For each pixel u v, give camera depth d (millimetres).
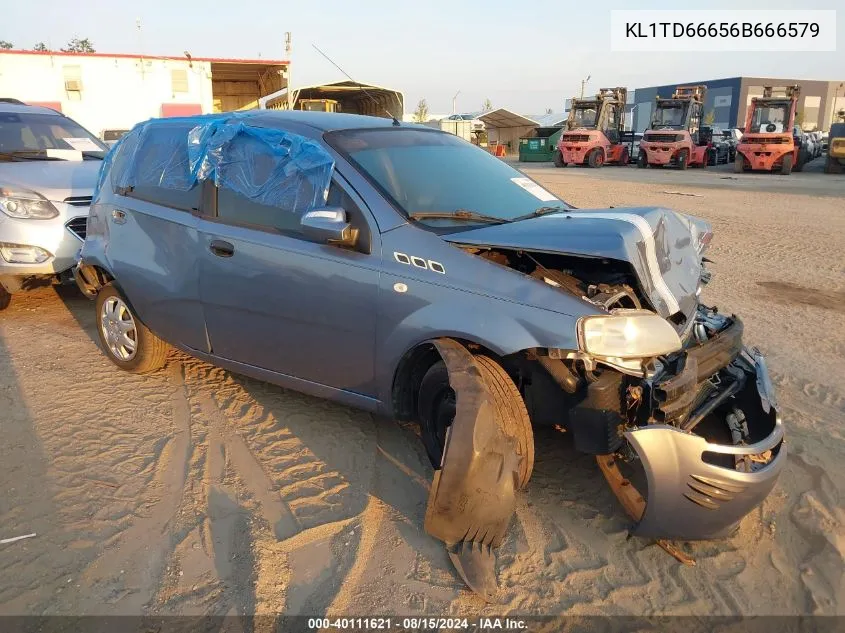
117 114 22250
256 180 4062
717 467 2861
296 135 3994
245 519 3332
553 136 40844
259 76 25609
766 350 5730
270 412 4457
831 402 4707
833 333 6180
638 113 81375
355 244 3586
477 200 3961
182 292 4359
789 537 3281
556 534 3260
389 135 4227
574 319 2980
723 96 74375
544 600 2854
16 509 3406
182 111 22891
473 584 2861
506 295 3148
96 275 5250
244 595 2844
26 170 6887
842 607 2842
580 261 3541
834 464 3875
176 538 3199
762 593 2922
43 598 2814
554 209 4234
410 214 3590
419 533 3244
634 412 3061
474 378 2975
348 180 3693
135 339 4930
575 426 3078
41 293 7477
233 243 4023
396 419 3643
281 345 3955
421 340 3344
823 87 75750
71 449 3986
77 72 21516
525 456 3133
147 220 4582
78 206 6660
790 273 8633
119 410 4496
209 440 4098
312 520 3332
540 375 3266
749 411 3537
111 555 3082
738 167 28828
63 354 5547
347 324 3613
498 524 2971
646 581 2975
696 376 3074
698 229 4512
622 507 3314
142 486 3619
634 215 3611
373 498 3508
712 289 7793
